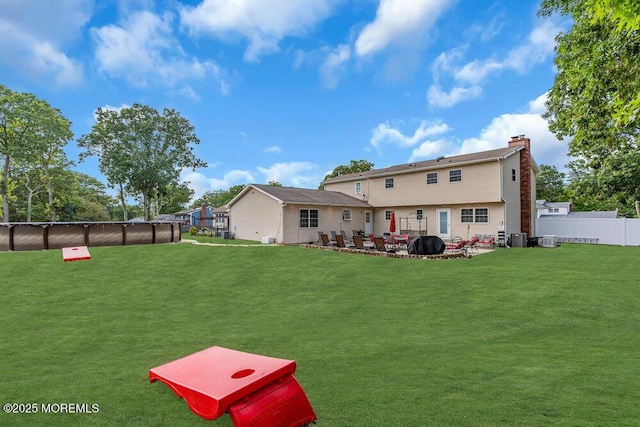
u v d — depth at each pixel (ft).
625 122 16.39
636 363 15.25
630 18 13.91
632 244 71.41
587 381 12.92
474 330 22.20
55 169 142.00
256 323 24.22
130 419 10.62
